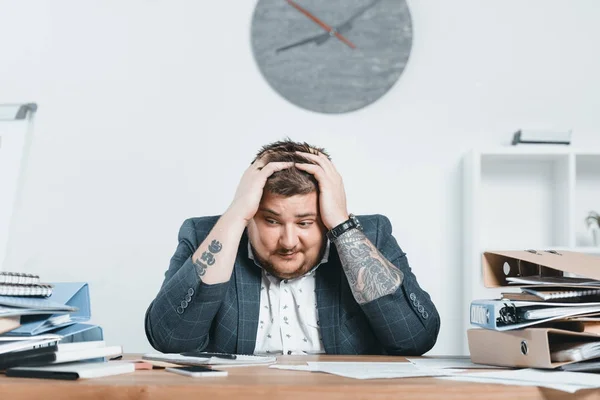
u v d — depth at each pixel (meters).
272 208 1.41
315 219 1.45
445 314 2.78
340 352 1.51
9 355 0.92
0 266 2.66
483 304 1.09
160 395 0.78
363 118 2.87
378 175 2.84
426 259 2.80
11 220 2.71
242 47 2.91
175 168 2.85
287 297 1.59
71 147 2.87
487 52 2.91
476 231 2.65
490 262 1.17
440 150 2.86
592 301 1.06
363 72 2.88
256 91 2.89
